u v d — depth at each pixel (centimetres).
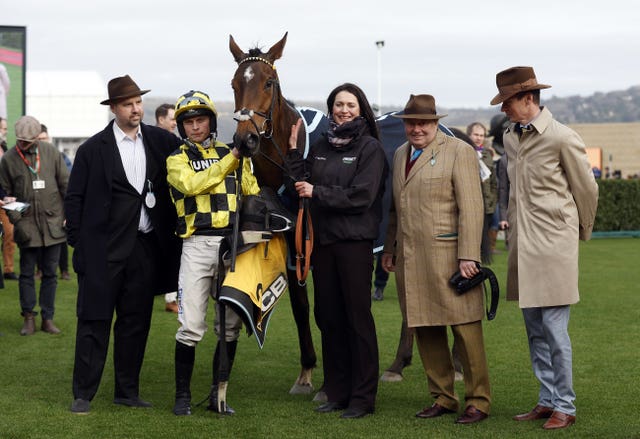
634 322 681
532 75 405
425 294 419
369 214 430
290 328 672
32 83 3172
